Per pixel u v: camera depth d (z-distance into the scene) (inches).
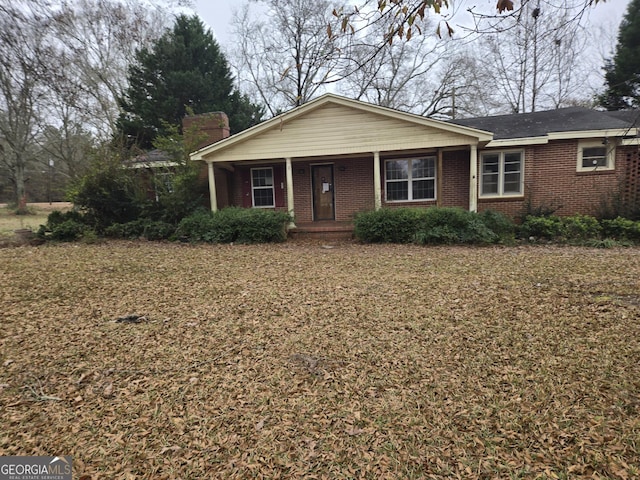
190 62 904.9
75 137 980.6
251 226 474.0
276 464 99.4
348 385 135.1
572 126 488.1
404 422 114.4
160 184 520.7
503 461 97.0
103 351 165.6
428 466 97.0
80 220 535.8
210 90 904.3
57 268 323.9
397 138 470.6
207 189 561.3
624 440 100.8
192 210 525.7
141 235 517.0
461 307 206.4
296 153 493.4
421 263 325.4
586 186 481.4
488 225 436.8
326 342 169.5
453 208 444.8
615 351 148.3
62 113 909.8
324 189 567.5
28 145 999.6
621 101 465.1
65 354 162.9
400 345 164.1
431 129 460.8
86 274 301.9
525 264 307.4
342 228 488.1
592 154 479.2
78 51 303.4
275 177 577.6
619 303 196.9
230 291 251.0
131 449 106.0
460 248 405.7
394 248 413.4
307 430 112.4
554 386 128.3
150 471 97.8
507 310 198.7
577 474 91.0
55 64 281.6
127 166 537.3
